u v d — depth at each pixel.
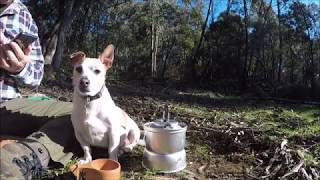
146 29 9.95
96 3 8.08
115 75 7.54
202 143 1.36
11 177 0.86
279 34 7.30
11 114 1.25
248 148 1.29
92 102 1.02
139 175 1.04
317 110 2.88
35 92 2.18
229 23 7.43
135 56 10.09
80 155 1.13
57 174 1.00
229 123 1.69
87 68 1.01
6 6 1.08
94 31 9.07
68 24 4.91
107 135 1.06
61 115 1.24
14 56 0.98
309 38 7.18
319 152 1.30
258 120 2.03
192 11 9.67
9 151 0.91
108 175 0.89
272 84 6.38
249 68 7.09
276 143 1.31
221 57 7.43
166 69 9.93
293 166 1.10
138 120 1.73
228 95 4.99
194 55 7.75
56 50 4.80
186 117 1.89
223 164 1.18
